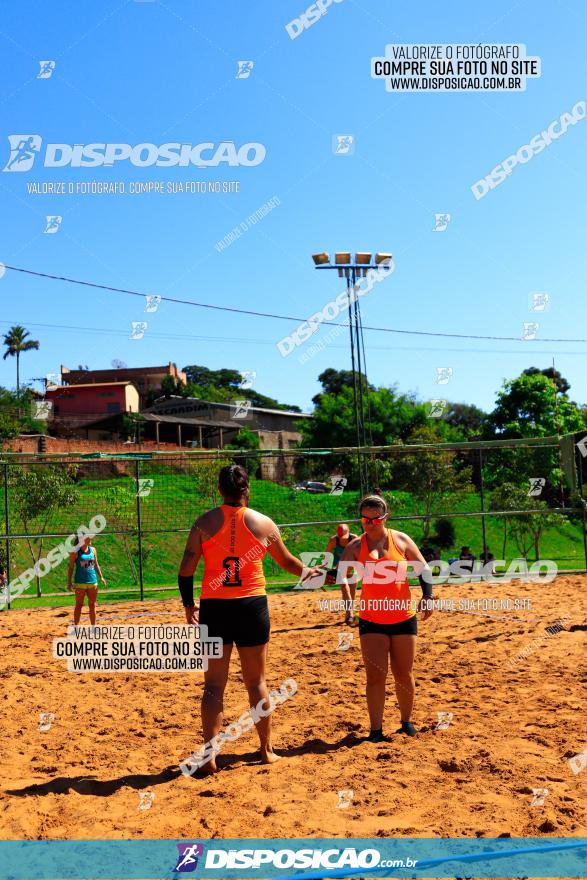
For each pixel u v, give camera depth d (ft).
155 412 197.57
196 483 68.44
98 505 66.54
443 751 16.39
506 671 24.57
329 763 15.92
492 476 77.82
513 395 101.14
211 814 13.30
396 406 152.15
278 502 69.46
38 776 15.87
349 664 26.94
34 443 100.22
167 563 63.57
